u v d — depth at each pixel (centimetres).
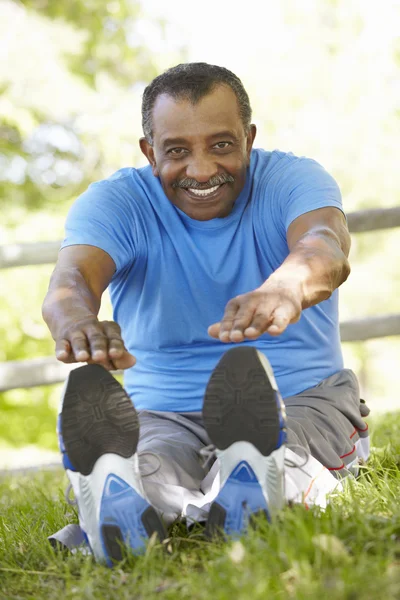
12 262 575
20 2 1155
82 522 234
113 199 297
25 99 1070
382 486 262
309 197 287
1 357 1153
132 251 296
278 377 292
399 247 1370
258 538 212
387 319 582
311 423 271
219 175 285
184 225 298
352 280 1366
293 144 1132
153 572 214
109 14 1199
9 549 260
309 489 246
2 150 1228
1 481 534
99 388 228
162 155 287
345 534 217
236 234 296
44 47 1063
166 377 299
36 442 1220
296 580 191
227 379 225
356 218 595
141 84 1230
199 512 244
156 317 299
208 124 279
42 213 1149
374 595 180
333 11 1173
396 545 208
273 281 236
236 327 221
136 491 228
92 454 227
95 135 1134
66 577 221
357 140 1139
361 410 311
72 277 267
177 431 277
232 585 190
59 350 232
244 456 225
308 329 297
